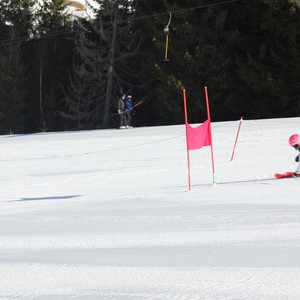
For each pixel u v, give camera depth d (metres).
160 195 22.66
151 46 102.31
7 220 18.92
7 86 131.25
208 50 89.25
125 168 35.56
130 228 15.77
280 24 82.69
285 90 84.62
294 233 13.69
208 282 9.77
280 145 40.50
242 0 87.62
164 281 9.99
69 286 10.00
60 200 24.14
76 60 127.81
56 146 54.22
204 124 24.31
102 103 109.12
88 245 13.68
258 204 18.55
